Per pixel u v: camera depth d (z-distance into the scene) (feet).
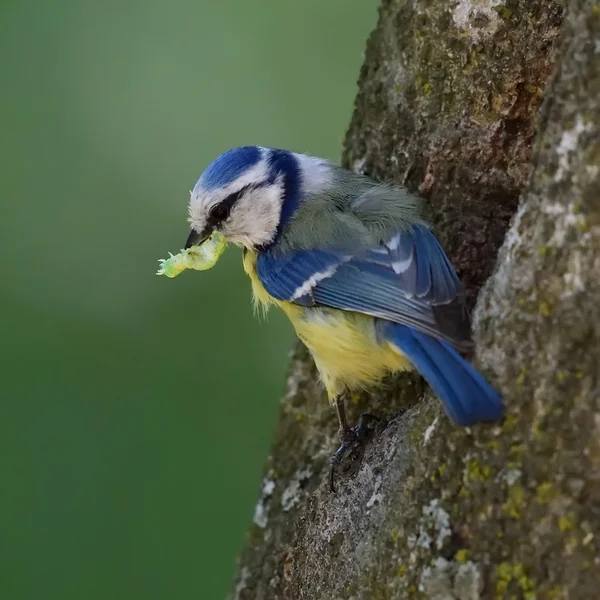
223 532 36.35
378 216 24.85
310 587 24.70
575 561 17.69
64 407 38.45
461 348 20.54
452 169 25.03
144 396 39.37
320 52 45.55
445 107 25.12
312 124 44.75
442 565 19.22
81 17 45.29
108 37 45.27
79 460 37.19
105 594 34.45
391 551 20.63
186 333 41.75
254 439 38.81
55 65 44.60
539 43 23.72
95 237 43.37
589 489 17.72
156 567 35.45
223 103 45.09
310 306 25.34
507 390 18.97
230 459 38.04
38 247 42.93
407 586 19.88
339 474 25.11
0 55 44.34
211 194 28.02
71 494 36.47
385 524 21.30
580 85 18.30
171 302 42.55
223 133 44.80
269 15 45.96
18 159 43.62
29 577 34.53
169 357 41.06
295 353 29.12
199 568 35.42
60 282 42.42
